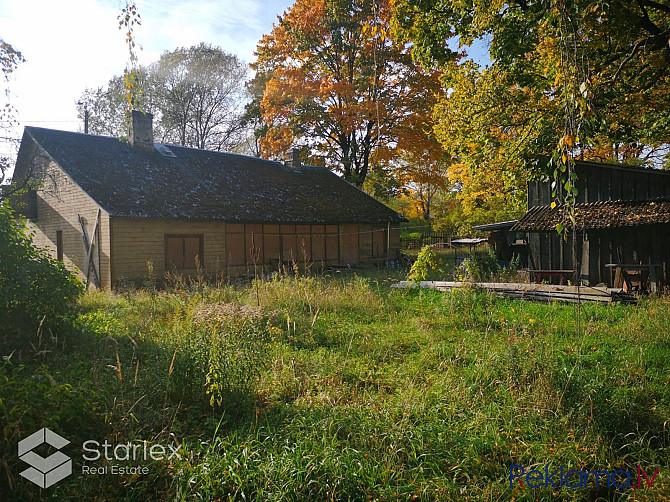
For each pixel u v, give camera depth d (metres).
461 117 18.34
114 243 16.66
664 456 4.13
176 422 4.71
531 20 11.34
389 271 22.52
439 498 3.59
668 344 7.33
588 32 10.66
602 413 4.68
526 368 5.68
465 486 3.74
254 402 5.32
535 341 6.93
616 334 8.12
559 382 5.29
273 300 11.55
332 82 29.09
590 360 6.52
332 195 27.12
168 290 14.68
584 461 4.00
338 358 7.23
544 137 12.04
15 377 4.81
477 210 31.27
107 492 3.59
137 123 21.53
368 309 11.20
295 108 30.19
